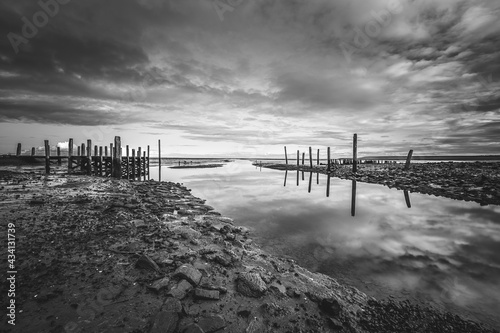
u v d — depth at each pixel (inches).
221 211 488.7
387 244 312.3
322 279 212.8
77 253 199.6
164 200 495.8
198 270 189.0
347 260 260.8
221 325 134.9
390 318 158.6
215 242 270.2
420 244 312.2
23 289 145.6
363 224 402.6
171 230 283.9
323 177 1282.0
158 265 191.2
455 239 331.9
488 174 846.5
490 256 273.0
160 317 130.9
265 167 2576.3
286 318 149.3
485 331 149.6
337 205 555.2
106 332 119.7
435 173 966.4
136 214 340.8
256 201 605.6
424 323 155.1
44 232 237.9
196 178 1280.8
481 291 199.5
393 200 601.0
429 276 225.8
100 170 961.5
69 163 849.5
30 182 553.3
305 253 279.0
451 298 189.3
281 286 186.2
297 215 462.9
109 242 228.5
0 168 864.3
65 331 117.4
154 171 1846.7
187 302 150.8
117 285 159.5
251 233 348.2
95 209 342.0
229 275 193.8
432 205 540.4
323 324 147.3
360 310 166.1
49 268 171.9
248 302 160.2
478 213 469.7
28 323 119.9
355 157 1209.4
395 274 229.3
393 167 1523.1
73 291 148.9
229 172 1758.1
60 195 423.2
